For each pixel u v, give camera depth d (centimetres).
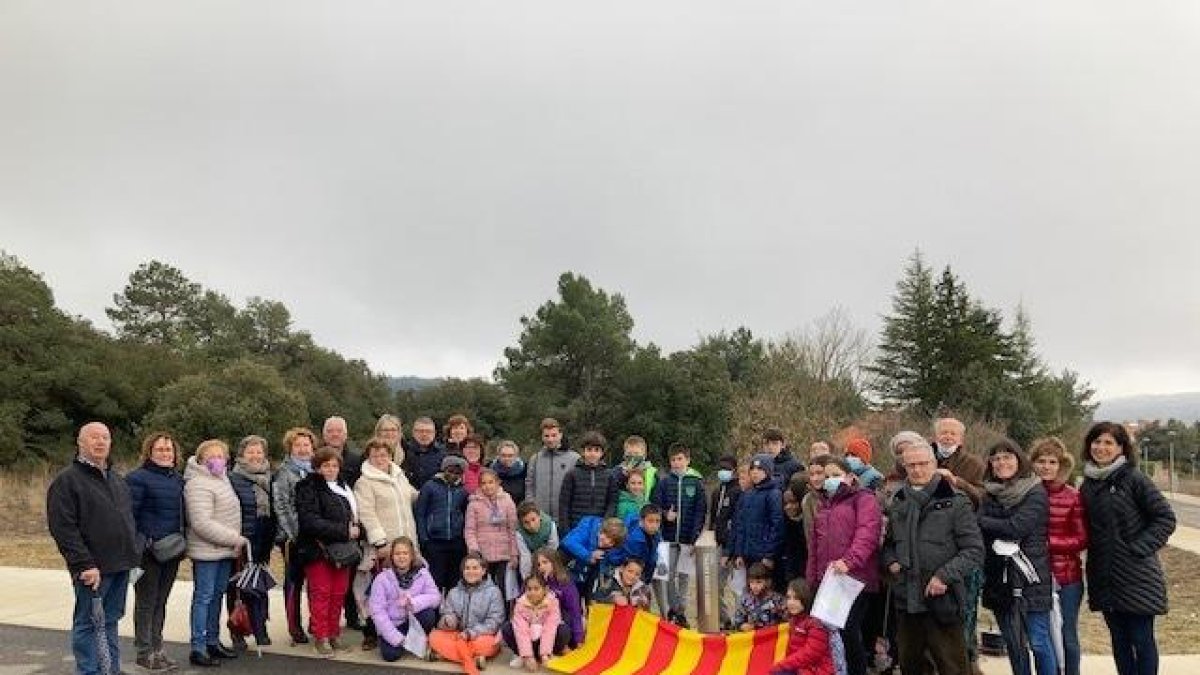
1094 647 1112
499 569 1006
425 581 967
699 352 5719
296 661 927
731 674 878
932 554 723
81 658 795
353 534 961
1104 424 756
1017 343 5706
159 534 865
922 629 750
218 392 4697
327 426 1047
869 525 777
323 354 8200
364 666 914
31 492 3048
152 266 8912
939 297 5588
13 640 993
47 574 1405
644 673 905
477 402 7088
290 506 958
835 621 766
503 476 1117
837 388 4453
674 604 1082
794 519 972
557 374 6506
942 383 5231
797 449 3856
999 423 4347
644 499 1091
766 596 966
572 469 1073
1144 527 730
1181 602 1603
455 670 906
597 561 1008
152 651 873
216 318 8669
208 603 902
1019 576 750
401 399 8188
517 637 927
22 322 5141
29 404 4891
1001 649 965
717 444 5288
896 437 859
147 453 876
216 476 905
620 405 5722
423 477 1109
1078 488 779
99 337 5809
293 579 991
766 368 4803
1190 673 934
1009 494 764
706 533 1299
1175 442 9838
